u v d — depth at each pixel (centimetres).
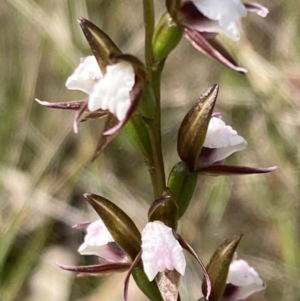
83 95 19
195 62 20
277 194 18
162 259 10
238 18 9
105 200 10
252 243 18
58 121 18
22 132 18
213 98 10
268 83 18
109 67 9
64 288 18
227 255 11
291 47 19
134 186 19
